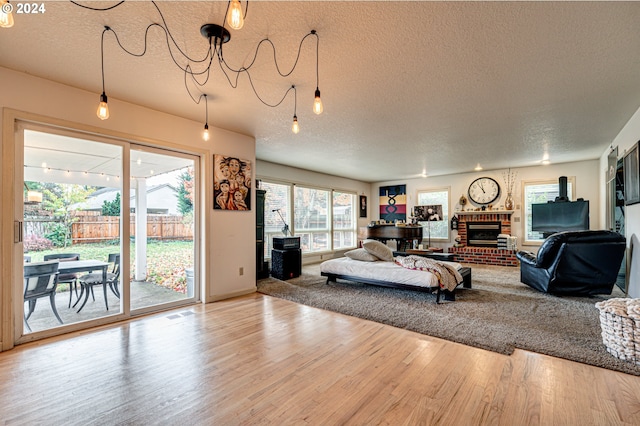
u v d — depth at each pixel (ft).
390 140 15.49
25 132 8.87
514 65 7.99
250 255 14.52
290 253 18.07
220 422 5.22
